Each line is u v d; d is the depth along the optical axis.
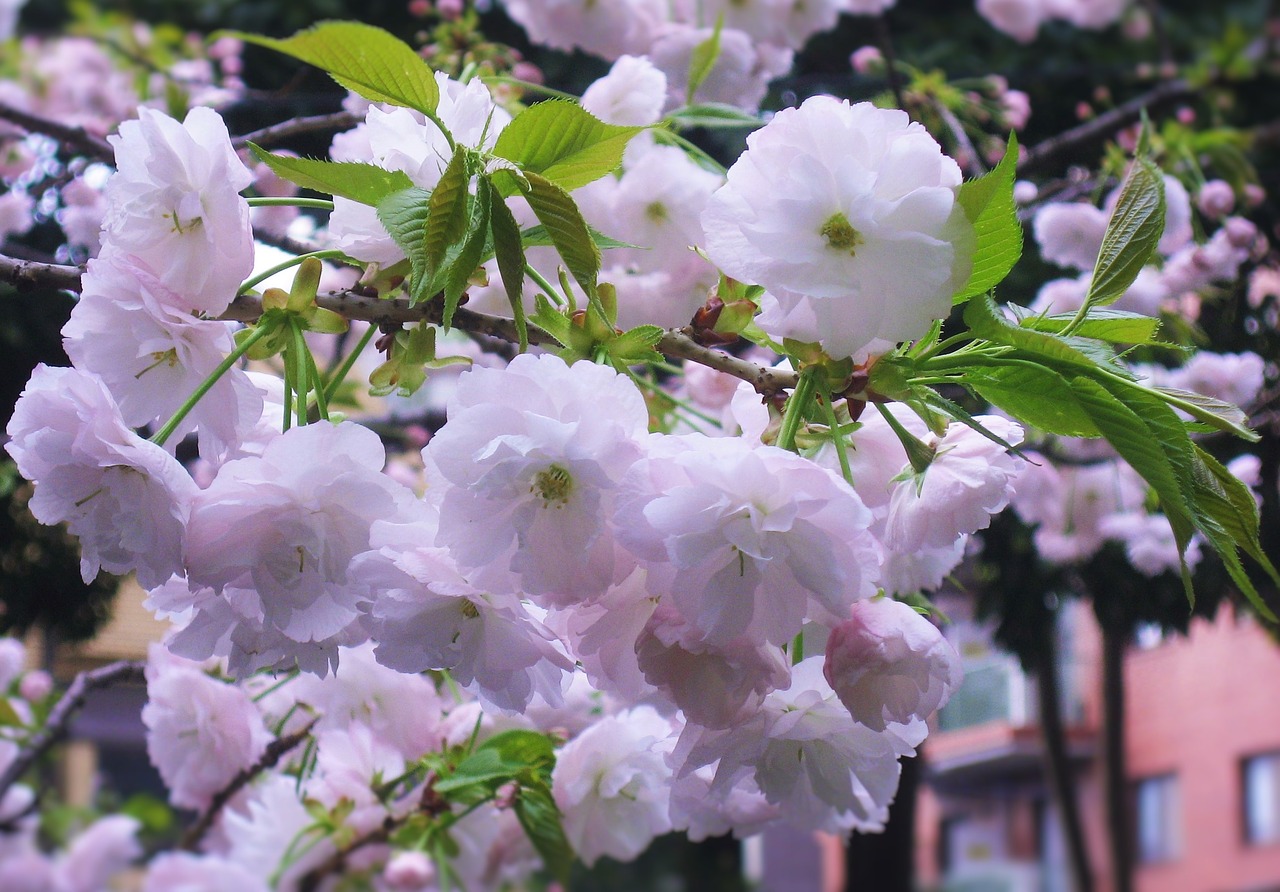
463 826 0.64
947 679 0.42
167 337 0.44
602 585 0.41
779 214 0.41
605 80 0.62
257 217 0.84
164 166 0.44
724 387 0.67
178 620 0.48
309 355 0.45
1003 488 0.45
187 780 0.68
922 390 0.44
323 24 0.42
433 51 0.95
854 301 0.42
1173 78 1.38
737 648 0.41
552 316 0.44
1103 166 1.02
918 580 0.50
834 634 0.42
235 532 0.42
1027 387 0.43
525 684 0.43
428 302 0.46
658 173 0.60
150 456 0.42
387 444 0.99
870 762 0.45
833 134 0.42
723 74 0.86
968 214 0.42
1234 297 0.99
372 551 0.42
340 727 0.61
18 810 0.78
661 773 0.59
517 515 0.40
